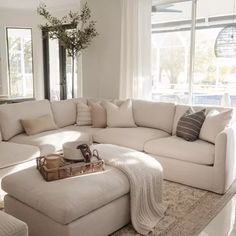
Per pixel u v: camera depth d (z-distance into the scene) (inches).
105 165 99.3
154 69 199.6
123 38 193.6
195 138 137.0
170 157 133.6
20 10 266.8
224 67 175.2
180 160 130.5
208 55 179.5
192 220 99.5
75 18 213.8
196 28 180.1
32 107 156.8
